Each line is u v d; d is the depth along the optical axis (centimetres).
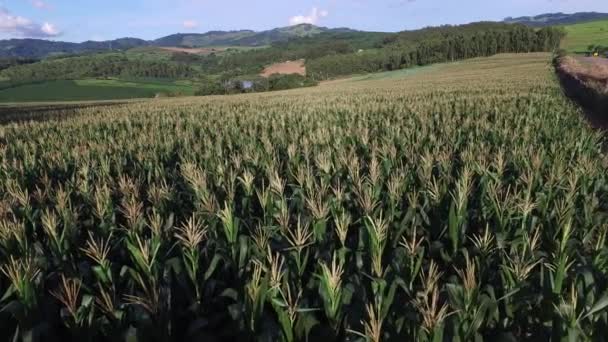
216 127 1944
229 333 427
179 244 557
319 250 534
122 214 753
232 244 542
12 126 2384
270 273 419
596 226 603
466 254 478
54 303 443
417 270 471
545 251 587
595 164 862
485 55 12888
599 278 454
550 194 686
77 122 2417
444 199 691
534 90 3147
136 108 3588
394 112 2180
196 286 459
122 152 1354
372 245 497
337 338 409
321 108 2517
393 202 654
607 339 371
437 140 1312
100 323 401
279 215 620
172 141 1470
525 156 972
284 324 368
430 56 13350
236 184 876
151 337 384
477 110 2080
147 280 475
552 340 367
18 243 570
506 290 439
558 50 10100
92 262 587
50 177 1102
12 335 438
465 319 372
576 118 1722
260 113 2400
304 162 1095
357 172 812
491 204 656
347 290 413
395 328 392
